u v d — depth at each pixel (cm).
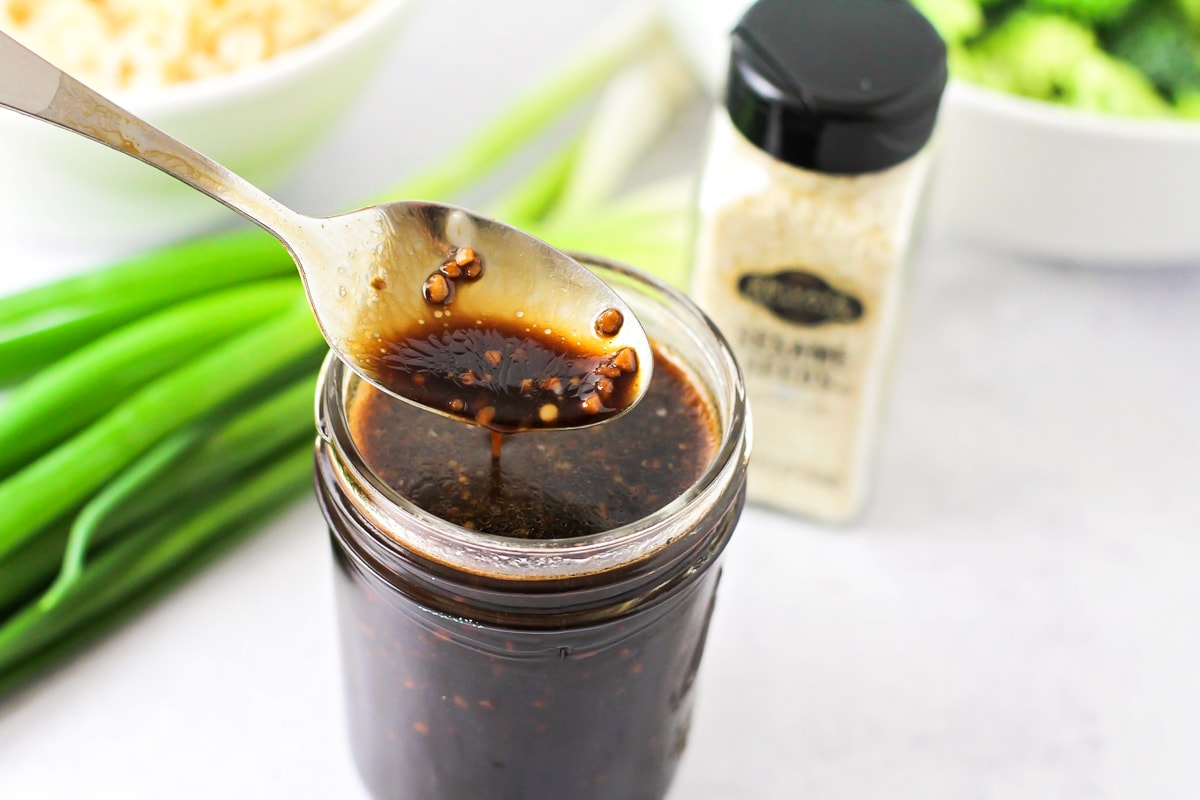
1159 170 43
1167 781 38
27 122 40
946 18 46
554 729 32
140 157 31
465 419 32
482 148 46
